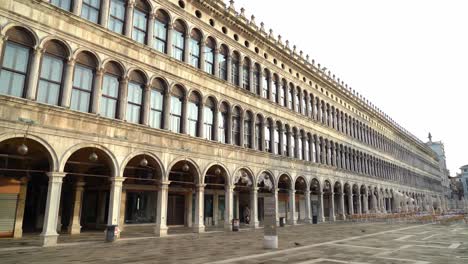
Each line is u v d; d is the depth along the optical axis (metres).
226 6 30.47
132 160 24.30
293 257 14.03
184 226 30.44
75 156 21.77
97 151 19.28
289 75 39.06
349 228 31.94
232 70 30.53
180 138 23.84
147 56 22.48
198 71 26.12
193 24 26.88
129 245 17.56
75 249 15.85
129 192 27.62
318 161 41.81
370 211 55.88
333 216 43.53
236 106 29.98
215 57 28.66
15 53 16.34
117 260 12.84
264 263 12.46
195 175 25.09
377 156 61.75
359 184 51.91
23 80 16.47
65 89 17.80
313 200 48.44
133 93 21.59
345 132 51.12
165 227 22.11
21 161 20.75
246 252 15.32
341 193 46.50
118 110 20.42
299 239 21.72
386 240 21.36
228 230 26.92
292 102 39.09
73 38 18.52
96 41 19.66
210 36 28.48
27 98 16.25
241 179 29.20
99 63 19.61
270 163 32.94
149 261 12.66
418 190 84.31
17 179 20.56
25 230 23.73
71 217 23.91
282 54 37.44
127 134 20.45
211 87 27.44
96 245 17.45
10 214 20.14
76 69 18.77
